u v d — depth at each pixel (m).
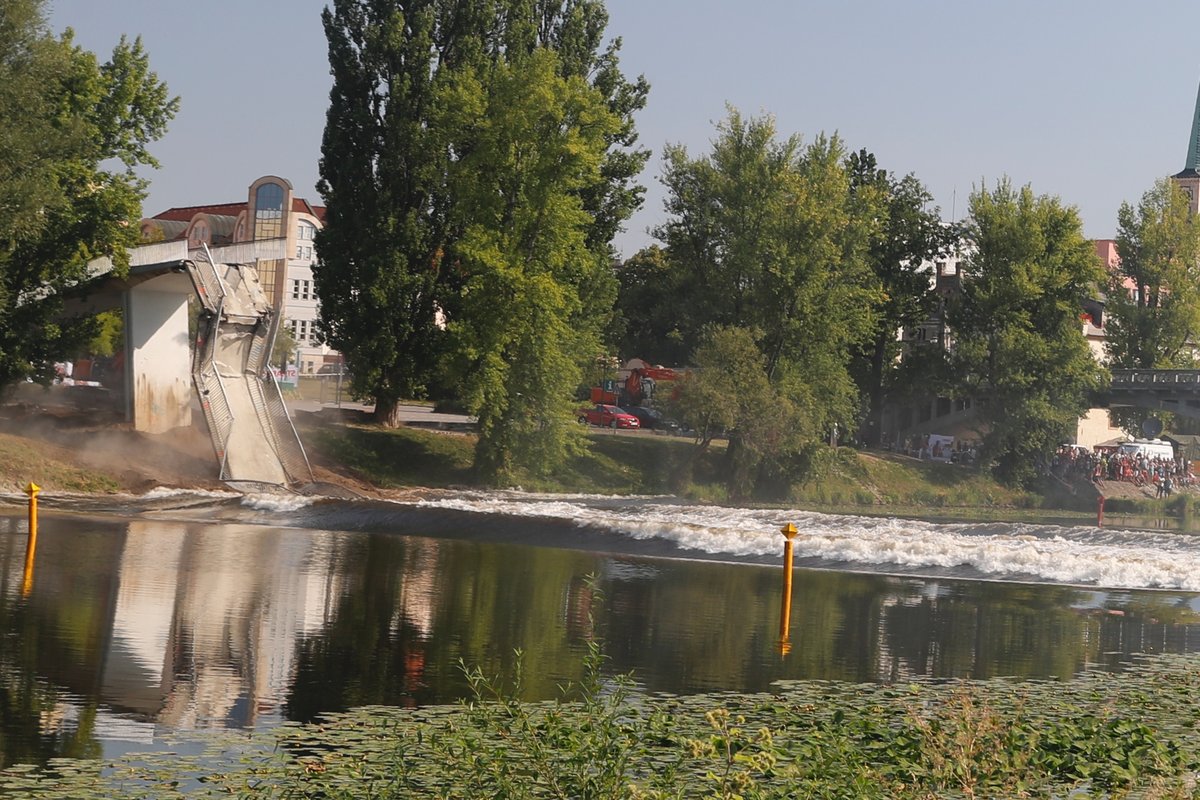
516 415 78.31
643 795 14.62
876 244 111.25
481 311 76.44
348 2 78.44
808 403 90.50
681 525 51.53
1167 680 26.28
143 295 67.44
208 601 31.20
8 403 67.12
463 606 32.75
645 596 36.19
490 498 73.38
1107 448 126.19
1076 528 62.78
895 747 18.34
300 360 149.12
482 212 76.88
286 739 18.62
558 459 79.12
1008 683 25.47
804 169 95.50
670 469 89.62
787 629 31.45
